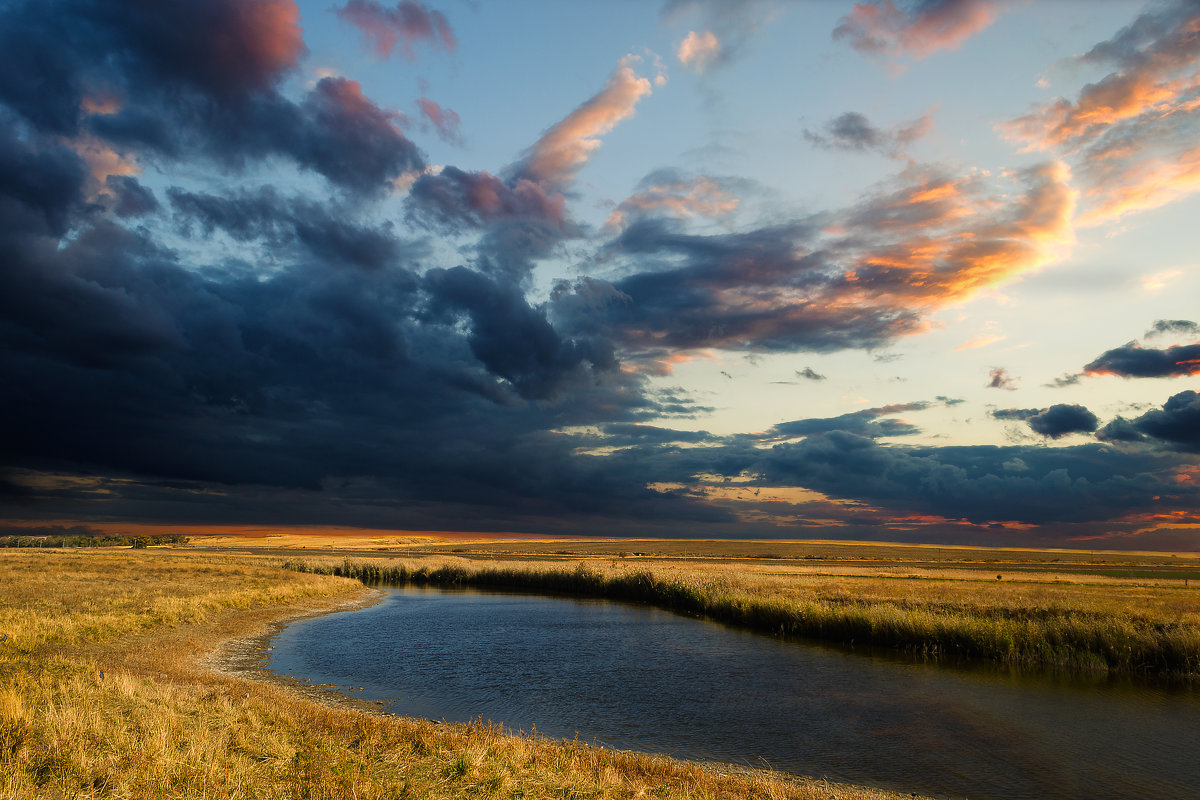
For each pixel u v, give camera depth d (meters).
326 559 91.56
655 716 18.22
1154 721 17.67
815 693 20.88
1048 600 37.38
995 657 26.47
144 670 18.33
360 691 20.58
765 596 41.62
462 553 144.38
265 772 9.27
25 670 14.55
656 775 11.72
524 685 21.89
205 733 10.37
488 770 10.11
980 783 13.38
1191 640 23.56
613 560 109.00
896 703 19.62
